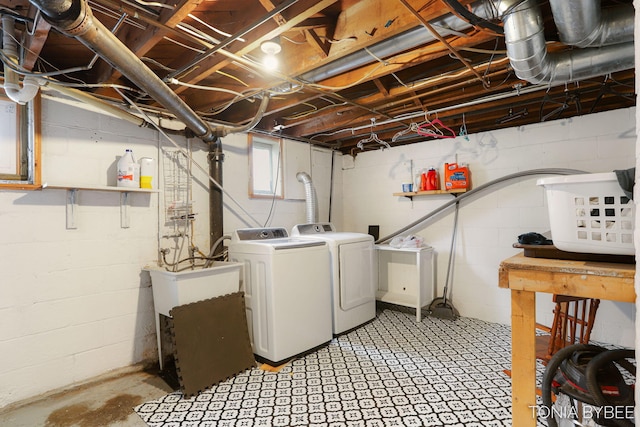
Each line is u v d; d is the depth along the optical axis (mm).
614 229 1010
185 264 3029
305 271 2961
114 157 2648
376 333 3391
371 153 4551
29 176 2244
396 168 4324
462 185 3660
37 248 2281
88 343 2490
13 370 2180
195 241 3121
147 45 1790
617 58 1747
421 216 4125
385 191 4422
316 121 3623
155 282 2674
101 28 1437
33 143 2238
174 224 2980
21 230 2221
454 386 2340
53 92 2355
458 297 3873
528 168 3418
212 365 2447
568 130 3217
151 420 2012
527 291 1103
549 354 2246
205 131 2807
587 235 1062
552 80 1914
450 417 1993
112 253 2615
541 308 3334
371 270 3764
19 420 2023
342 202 4785
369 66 2213
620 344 2955
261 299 2803
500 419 1966
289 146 4004
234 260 3080
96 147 2553
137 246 2750
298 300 2883
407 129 3512
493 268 3631
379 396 2230
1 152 2174
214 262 3100
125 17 1651
